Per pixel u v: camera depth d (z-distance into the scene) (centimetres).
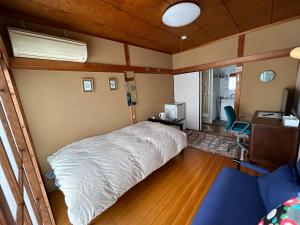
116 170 155
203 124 474
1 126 99
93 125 257
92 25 213
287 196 99
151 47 353
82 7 165
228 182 138
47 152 202
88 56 243
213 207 113
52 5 157
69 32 218
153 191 191
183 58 412
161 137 227
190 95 416
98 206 130
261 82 300
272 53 280
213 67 359
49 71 200
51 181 203
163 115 365
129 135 232
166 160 208
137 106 340
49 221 148
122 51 299
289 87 272
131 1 162
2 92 111
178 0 165
